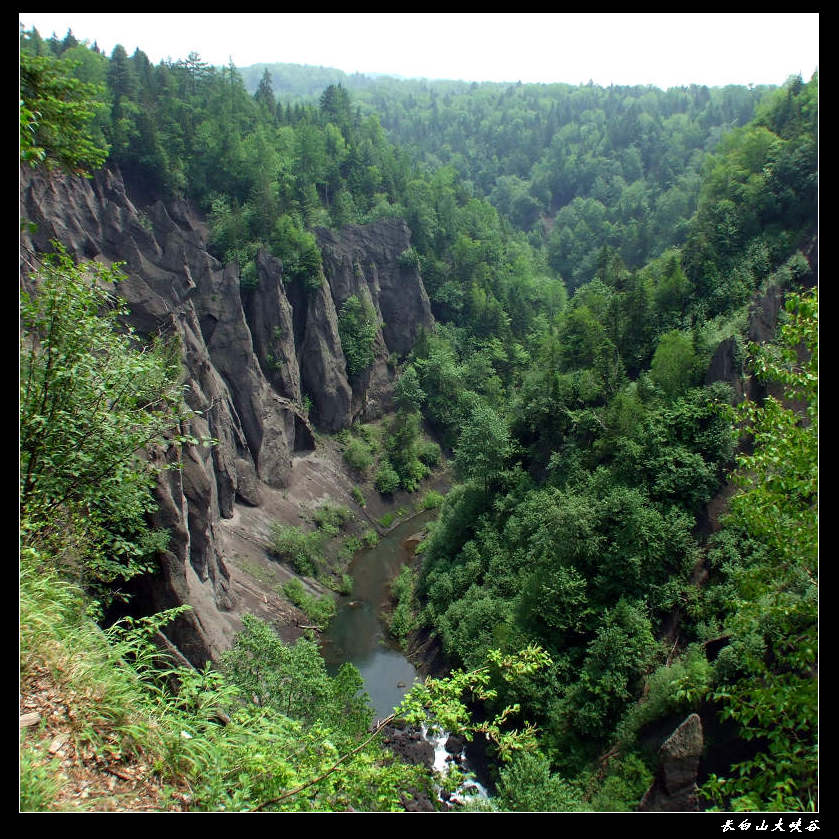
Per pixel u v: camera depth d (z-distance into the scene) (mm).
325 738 12414
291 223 96125
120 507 17375
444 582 56000
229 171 101875
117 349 16500
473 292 119500
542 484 58062
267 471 74250
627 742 35781
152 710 13102
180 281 69000
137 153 88812
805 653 14273
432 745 42656
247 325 81812
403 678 51125
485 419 61312
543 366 69625
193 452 46969
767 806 13375
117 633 16875
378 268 110500
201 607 41375
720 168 81250
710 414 47656
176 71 123312
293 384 85188
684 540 43750
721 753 28984
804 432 14664
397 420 98375
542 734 39656
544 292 136875
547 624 43844
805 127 71500
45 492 15180
